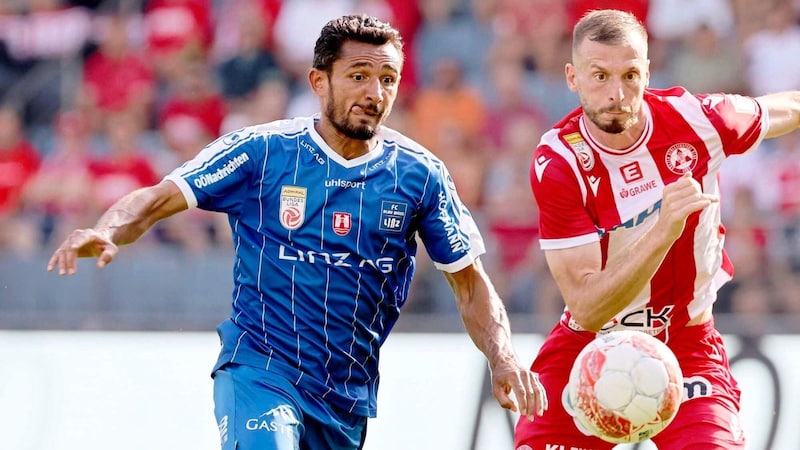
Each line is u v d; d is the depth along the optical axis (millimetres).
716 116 19328
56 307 35312
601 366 17609
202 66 46281
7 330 33688
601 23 18219
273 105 44938
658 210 19281
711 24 46094
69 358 33500
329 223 18625
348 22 18328
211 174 18547
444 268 19422
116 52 46969
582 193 19203
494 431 32531
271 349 18656
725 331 32469
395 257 19000
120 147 42812
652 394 17422
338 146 18734
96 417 33156
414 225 19172
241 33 46500
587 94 18328
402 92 45219
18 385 33406
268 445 17688
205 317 34125
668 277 19656
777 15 45938
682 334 20281
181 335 33656
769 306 33844
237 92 45781
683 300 20000
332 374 18906
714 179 19594
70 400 33219
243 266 18922
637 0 46344
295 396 18609
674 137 19219
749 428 31984
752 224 34500
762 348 32281
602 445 20844
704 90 45125
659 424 17656
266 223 18734
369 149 18891
